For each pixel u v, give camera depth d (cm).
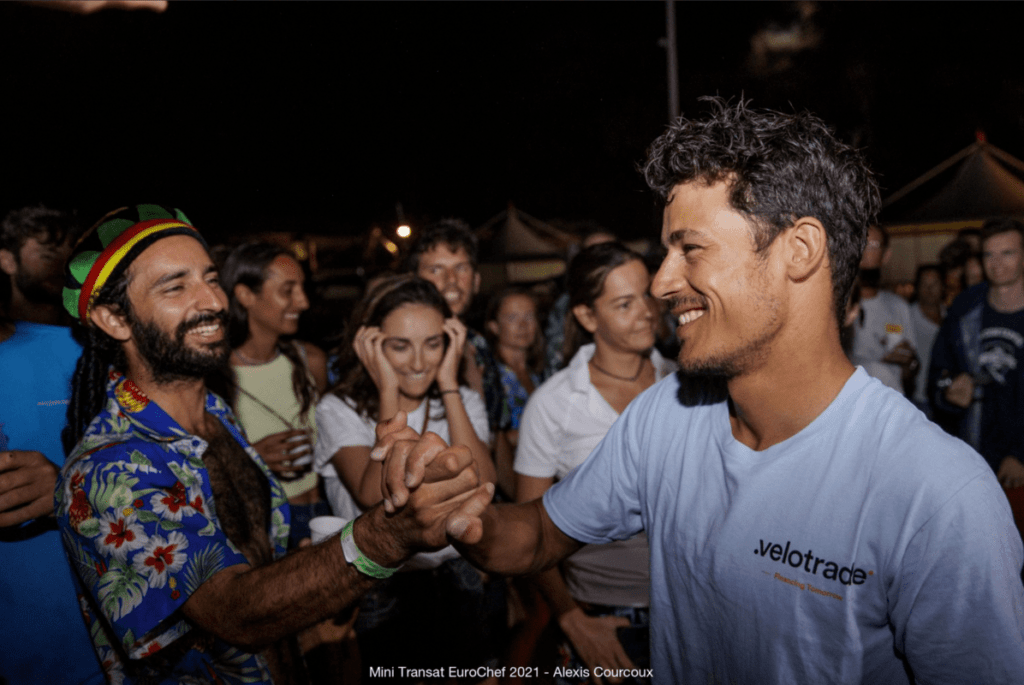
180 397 137
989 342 329
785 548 93
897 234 804
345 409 206
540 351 390
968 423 335
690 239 92
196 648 123
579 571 188
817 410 93
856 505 87
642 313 193
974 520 78
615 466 121
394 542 98
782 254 89
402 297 204
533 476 200
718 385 108
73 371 162
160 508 116
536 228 872
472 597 204
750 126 90
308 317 369
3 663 145
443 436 212
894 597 85
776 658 94
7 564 144
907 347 360
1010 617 77
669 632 112
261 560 144
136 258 128
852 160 92
